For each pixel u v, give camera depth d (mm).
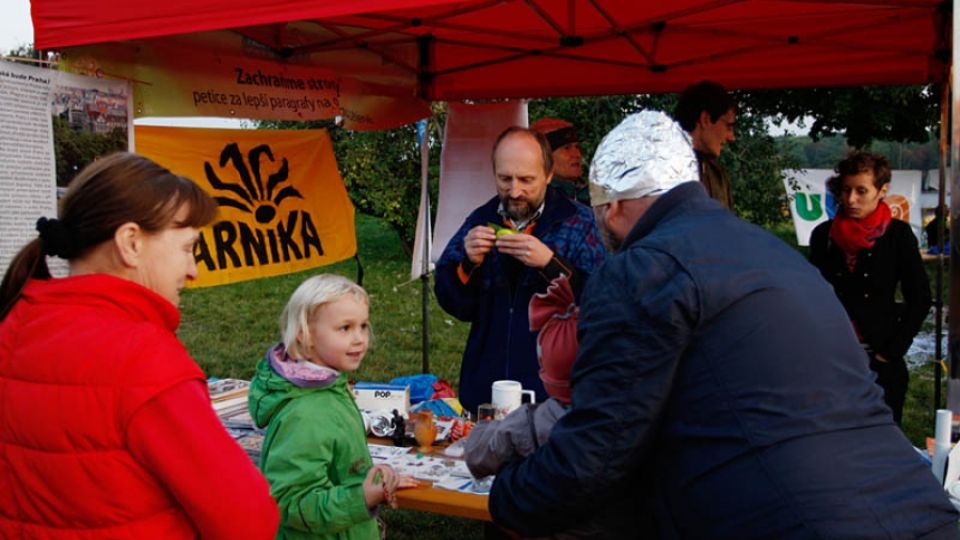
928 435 5516
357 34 4285
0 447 1343
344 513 1955
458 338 8727
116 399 1273
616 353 1476
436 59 5227
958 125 2318
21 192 2809
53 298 1349
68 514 1293
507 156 2904
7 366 1347
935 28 3988
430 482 2375
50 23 2887
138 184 1360
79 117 3035
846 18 4246
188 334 8750
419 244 5566
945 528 1421
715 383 1440
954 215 2367
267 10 2590
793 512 1361
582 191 4258
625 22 4328
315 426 2037
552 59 5102
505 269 3002
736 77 4820
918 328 3703
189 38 3559
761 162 10867
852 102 10680
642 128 1690
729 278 1470
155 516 1317
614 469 1493
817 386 1435
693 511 1465
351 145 10820
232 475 1328
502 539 2508
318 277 2217
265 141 4160
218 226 3844
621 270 1524
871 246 3727
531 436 1779
